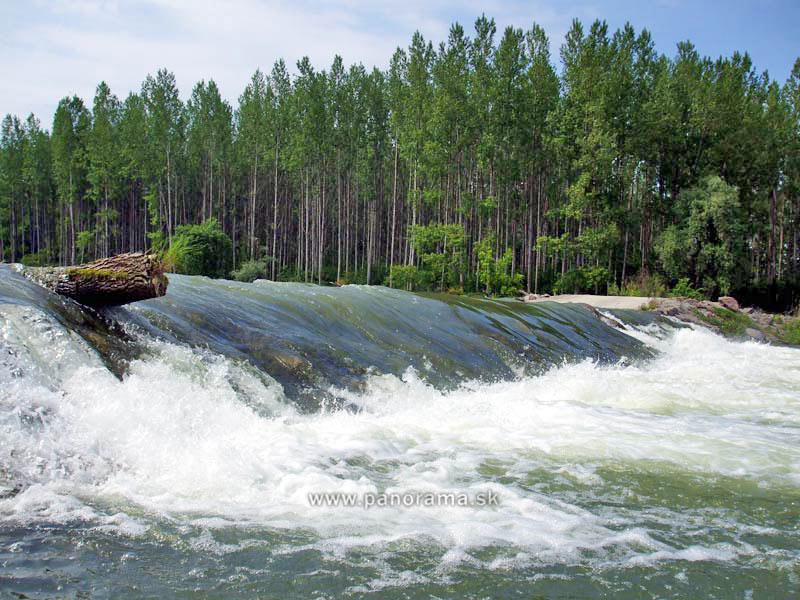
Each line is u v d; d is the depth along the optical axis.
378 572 3.69
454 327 13.14
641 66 41.25
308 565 3.72
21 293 6.64
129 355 6.79
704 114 40.62
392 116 46.19
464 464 6.03
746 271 39.97
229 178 65.44
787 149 41.50
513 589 3.58
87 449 5.02
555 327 16.31
